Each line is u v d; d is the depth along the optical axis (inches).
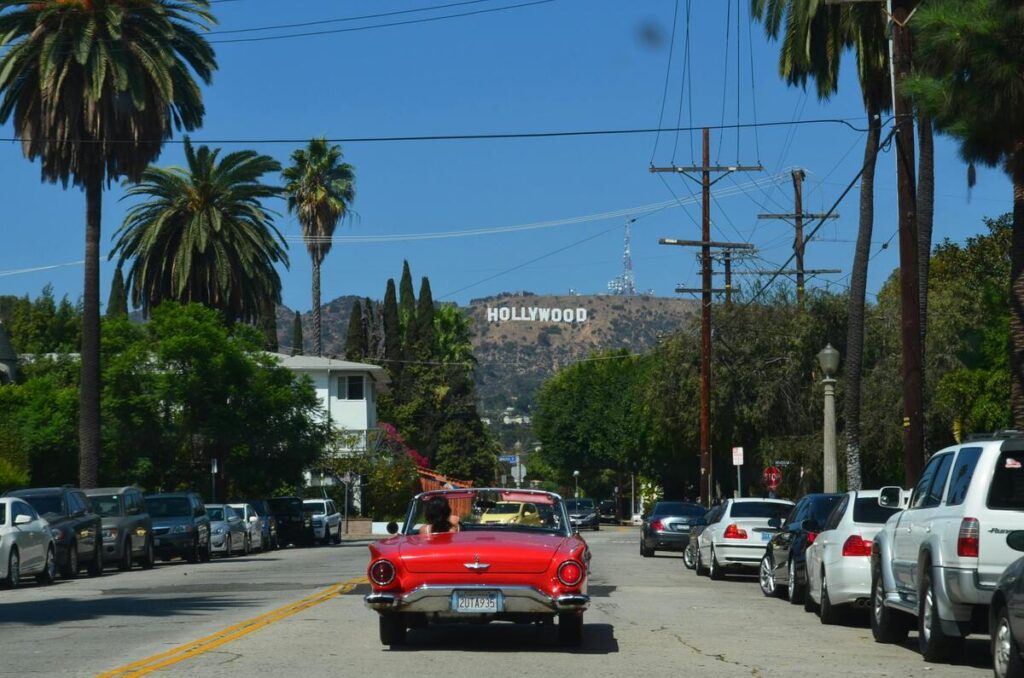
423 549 488.7
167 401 1824.6
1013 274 903.7
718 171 1878.7
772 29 1331.2
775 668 467.5
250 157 1967.3
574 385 3430.1
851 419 1278.3
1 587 992.2
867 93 1273.4
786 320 1971.0
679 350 2082.9
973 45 699.4
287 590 882.8
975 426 1309.1
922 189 1150.3
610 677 432.5
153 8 1507.1
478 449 3698.3
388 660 472.7
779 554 834.8
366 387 2942.9
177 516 1409.9
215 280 1942.7
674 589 928.3
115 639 557.0
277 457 1948.8
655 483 3486.7
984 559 455.8
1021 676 402.3
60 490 1125.7
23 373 2425.0
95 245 1549.0
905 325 910.4
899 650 546.0
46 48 1455.5
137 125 1523.1
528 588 481.7
